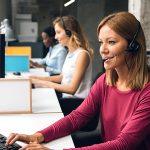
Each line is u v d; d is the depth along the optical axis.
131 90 1.27
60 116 1.66
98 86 1.44
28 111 1.71
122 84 1.33
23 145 1.21
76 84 2.37
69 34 2.49
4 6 6.44
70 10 7.04
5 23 4.09
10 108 1.69
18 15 6.34
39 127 1.46
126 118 1.26
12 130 1.42
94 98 1.45
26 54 3.96
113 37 1.21
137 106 1.23
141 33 1.24
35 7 7.05
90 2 6.45
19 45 5.14
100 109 1.43
